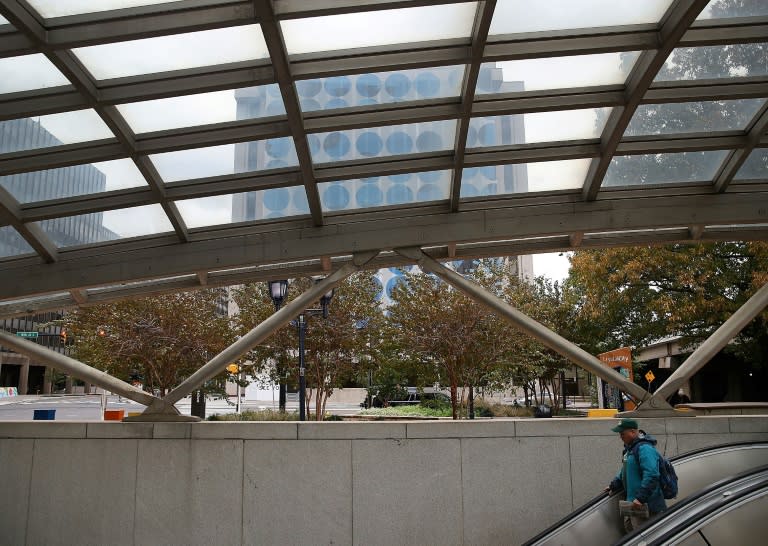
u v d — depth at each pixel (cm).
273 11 681
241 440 896
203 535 884
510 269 2992
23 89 799
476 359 2403
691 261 2188
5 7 646
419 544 863
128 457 912
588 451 877
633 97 825
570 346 948
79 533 904
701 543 498
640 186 991
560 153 926
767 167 959
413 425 882
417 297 2383
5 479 930
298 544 871
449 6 725
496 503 868
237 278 1101
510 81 845
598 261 2347
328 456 883
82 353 2691
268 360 2889
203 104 843
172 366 2536
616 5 732
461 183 989
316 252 980
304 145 878
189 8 689
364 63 795
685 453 791
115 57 757
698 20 759
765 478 550
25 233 967
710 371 4562
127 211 998
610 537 710
